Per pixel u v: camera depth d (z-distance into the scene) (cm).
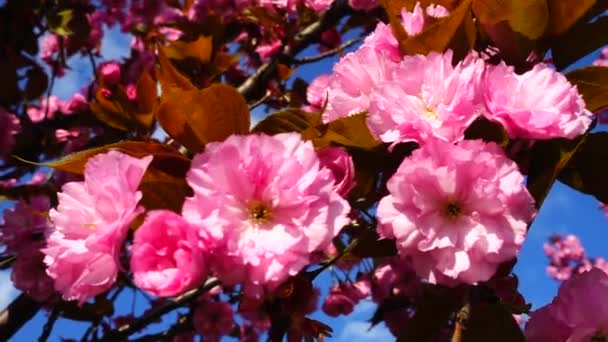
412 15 53
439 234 45
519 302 51
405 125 46
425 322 50
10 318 91
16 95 120
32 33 124
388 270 126
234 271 43
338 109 51
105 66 126
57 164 47
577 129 46
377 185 50
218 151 44
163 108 48
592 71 50
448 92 47
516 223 45
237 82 129
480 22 52
